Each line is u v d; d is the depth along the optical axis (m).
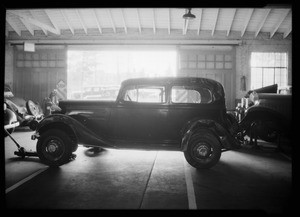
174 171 3.97
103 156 4.88
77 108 4.48
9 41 11.40
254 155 5.12
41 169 3.99
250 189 3.23
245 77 10.86
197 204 2.77
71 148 4.10
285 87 6.86
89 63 25.64
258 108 4.79
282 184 3.42
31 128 8.16
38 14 10.40
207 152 3.88
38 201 2.80
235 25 10.59
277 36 10.79
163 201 2.84
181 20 10.47
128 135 4.29
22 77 11.66
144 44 11.07
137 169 4.05
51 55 11.52
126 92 4.30
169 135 4.16
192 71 11.05
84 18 10.69
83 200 2.84
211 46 10.90
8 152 5.09
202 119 3.92
